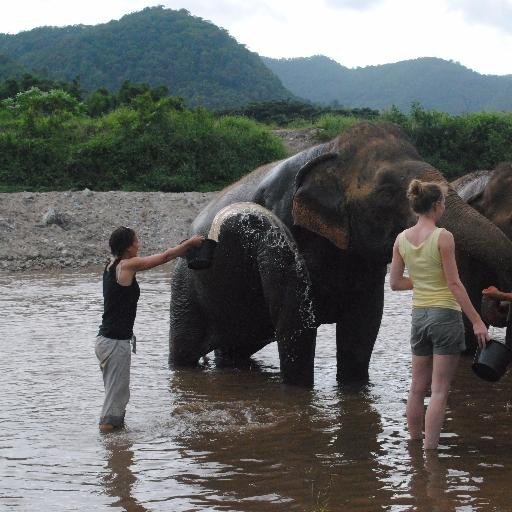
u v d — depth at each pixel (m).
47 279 17.14
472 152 35.69
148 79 144.38
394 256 6.16
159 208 23.77
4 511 4.89
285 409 7.35
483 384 8.41
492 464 5.72
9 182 29.97
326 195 7.54
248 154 32.97
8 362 9.20
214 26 163.88
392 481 5.38
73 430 6.63
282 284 7.80
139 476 5.52
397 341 10.73
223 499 5.08
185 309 9.25
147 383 8.48
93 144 31.39
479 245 6.52
